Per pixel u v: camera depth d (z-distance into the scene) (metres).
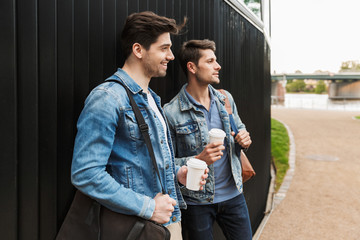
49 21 1.22
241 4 3.63
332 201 5.20
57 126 1.29
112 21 1.58
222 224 2.13
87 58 1.42
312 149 10.38
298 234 3.93
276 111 32.09
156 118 1.30
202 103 2.02
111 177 1.08
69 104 1.33
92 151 1.05
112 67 1.59
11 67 1.08
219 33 2.97
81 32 1.38
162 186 1.24
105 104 1.09
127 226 1.10
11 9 1.08
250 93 4.13
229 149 2.02
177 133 1.96
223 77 3.05
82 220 1.12
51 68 1.24
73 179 1.05
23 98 1.14
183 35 2.33
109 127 1.09
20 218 1.15
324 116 25.02
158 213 1.13
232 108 2.26
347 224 4.23
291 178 6.73
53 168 1.27
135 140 1.18
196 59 1.92
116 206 1.06
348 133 14.62
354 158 8.88
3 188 1.08
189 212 1.98
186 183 1.47
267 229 4.09
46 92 1.22
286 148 10.12
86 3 1.40
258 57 4.72
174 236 1.36
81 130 1.07
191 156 1.95
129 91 1.21
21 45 1.12
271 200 5.25
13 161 1.11
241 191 2.05
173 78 2.25
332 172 7.24
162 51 1.28
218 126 2.03
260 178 4.59
